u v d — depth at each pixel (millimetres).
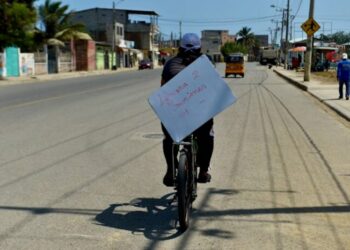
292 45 100625
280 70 63594
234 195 6445
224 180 7219
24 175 7359
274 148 9805
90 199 6191
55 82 34438
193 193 5488
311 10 33438
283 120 14250
